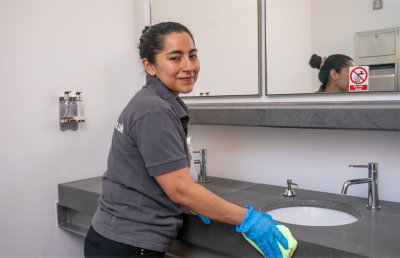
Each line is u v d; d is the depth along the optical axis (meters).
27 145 1.61
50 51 1.68
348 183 1.21
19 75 1.57
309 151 1.55
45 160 1.68
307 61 1.49
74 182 1.76
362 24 1.33
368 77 1.34
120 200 1.03
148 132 0.91
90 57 1.85
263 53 1.62
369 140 1.40
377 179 1.25
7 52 1.53
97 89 1.89
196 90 1.90
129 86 2.05
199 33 1.84
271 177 1.67
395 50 1.27
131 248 1.00
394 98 1.30
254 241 0.96
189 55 1.06
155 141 0.90
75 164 1.81
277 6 1.55
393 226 1.06
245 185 1.65
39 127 1.65
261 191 1.53
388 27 1.28
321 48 1.44
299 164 1.58
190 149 1.64
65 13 1.74
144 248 1.00
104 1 1.90
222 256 1.24
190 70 1.03
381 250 0.88
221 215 0.94
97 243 1.05
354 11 1.35
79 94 1.74
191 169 1.64
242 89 1.70
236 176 1.80
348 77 1.38
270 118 1.43
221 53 1.77
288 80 1.55
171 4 1.93
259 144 1.71
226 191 1.53
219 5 1.75
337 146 1.48
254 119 1.48
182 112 1.07
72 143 1.79
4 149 1.54
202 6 1.81
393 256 0.85
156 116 0.92
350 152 1.45
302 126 1.34
